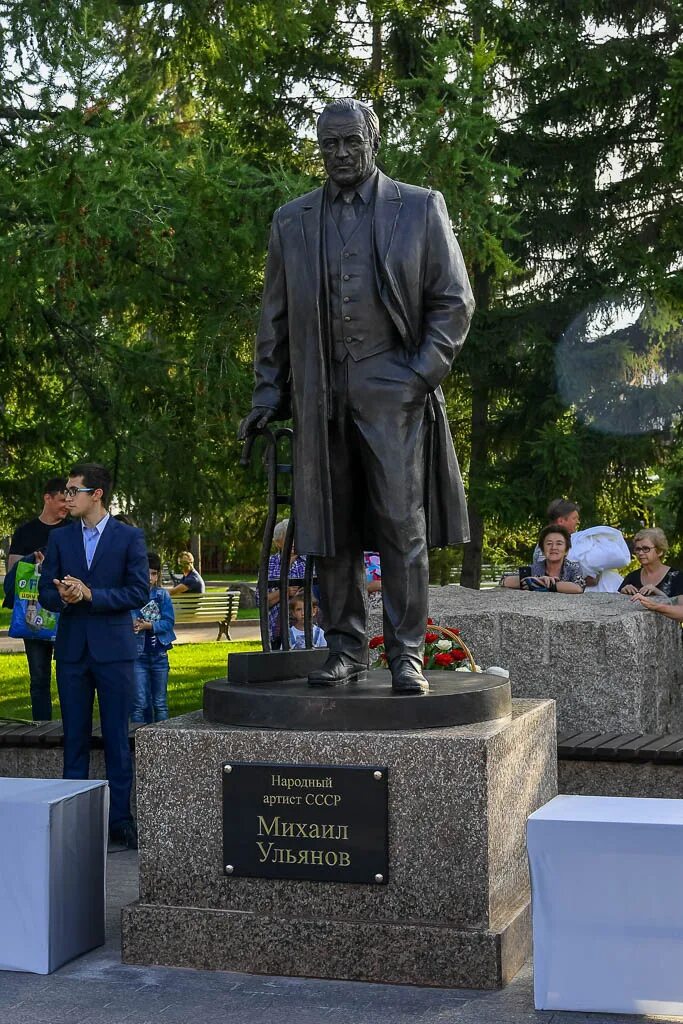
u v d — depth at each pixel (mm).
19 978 4465
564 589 8141
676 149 16141
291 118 17625
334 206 4863
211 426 12070
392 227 4770
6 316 10445
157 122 10891
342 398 4809
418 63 17109
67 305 10609
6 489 13516
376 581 7969
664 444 17453
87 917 4766
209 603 21000
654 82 17172
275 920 4469
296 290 4844
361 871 4434
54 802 4543
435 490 4980
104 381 12758
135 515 12688
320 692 4676
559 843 4039
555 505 8680
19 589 8555
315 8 13625
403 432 4770
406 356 4797
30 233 9430
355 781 4441
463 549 19531
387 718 4520
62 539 6539
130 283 11555
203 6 11727
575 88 17156
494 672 6059
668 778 6219
